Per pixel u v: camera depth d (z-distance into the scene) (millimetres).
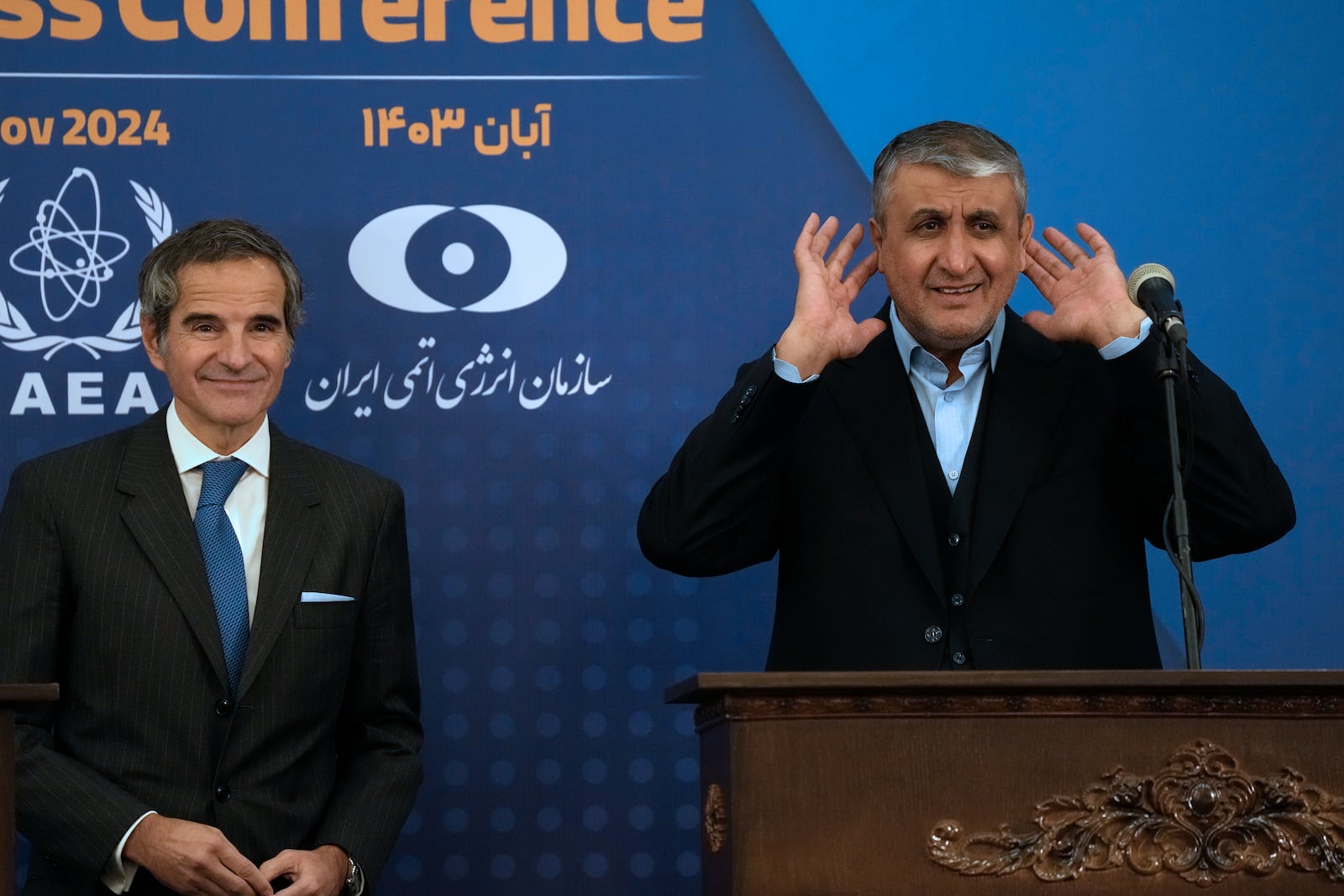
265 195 6938
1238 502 5176
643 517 5594
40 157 6914
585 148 7012
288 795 5164
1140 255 6953
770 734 3777
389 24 7000
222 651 5070
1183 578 4520
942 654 5285
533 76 7016
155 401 6883
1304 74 7016
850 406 5641
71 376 6859
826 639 5379
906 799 3773
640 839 6844
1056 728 3811
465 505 6918
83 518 5129
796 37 7027
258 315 5324
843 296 5566
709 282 6988
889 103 7016
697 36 7047
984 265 5395
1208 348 6918
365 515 5492
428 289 6957
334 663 5270
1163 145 6992
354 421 6898
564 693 6879
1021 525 5406
